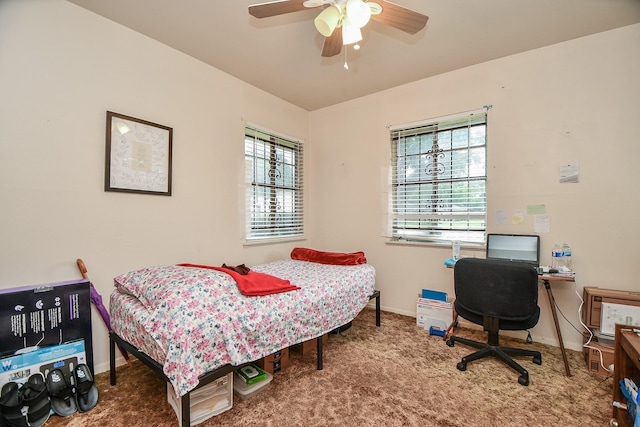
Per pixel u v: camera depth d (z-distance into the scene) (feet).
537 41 7.90
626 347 4.76
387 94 10.97
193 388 4.46
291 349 7.84
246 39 7.69
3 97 5.47
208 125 8.98
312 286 7.18
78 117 6.37
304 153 12.92
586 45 7.68
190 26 7.13
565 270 7.36
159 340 4.51
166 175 7.89
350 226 12.03
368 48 8.18
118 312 5.75
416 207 10.59
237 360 5.06
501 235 8.61
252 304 5.61
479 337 8.55
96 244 6.64
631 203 7.24
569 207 7.92
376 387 6.05
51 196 6.02
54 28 6.05
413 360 7.20
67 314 5.90
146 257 7.51
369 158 11.50
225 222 9.46
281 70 9.38
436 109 9.89
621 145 7.34
